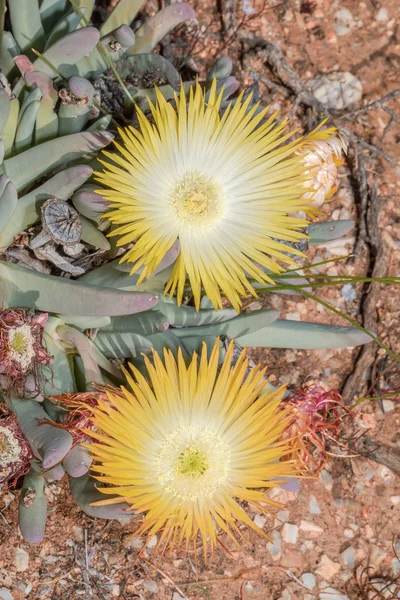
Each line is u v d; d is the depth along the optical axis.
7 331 0.38
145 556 0.43
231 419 0.38
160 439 0.38
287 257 0.39
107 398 0.39
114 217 0.37
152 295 0.36
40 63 0.40
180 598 0.43
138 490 0.37
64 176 0.38
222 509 0.38
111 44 0.41
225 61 0.42
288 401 0.42
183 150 0.39
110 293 0.37
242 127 0.39
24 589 0.41
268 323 0.41
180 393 0.38
